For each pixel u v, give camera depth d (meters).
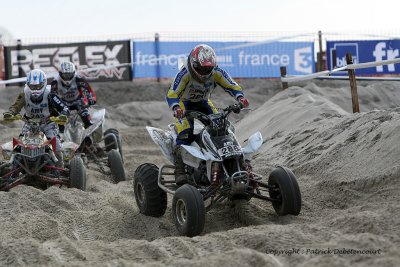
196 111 14.48
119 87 47.31
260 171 19.86
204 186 14.29
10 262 11.51
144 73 41.44
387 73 35.25
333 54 35.75
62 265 10.99
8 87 46.12
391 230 11.39
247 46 41.34
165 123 41.22
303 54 40.81
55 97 20.41
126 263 10.83
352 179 15.68
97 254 11.73
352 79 21.80
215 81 15.30
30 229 13.88
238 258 10.48
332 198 15.02
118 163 22.03
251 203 15.26
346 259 9.96
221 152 13.51
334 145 18.69
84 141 23.89
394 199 13.73
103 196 17.58
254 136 14.14
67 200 16.59
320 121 22.84
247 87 46.91
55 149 19.31
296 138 21.95
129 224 14.70
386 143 16.39
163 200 15.06
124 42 41.41
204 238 12.16
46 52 41.22
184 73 14.87
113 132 25.41
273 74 41.22
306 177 17.59
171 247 11.84
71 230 14.03
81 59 41.50
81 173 18.72
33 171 18.78
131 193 18.42
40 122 20.06
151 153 29.88
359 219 12.04
